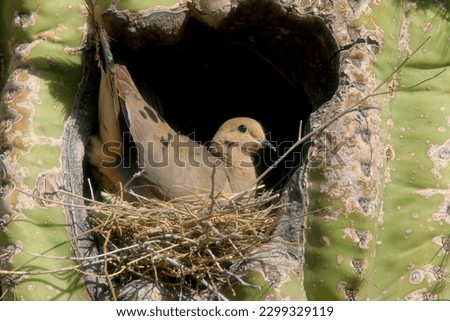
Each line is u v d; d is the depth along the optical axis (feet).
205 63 31.68
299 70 29.94
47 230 25.90
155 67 31.60
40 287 25.36
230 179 31.01
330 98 27.78
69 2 28.12
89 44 27.96
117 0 27.07
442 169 28.19
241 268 26.02
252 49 30.53
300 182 26.78
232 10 27.84
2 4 29.30
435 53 29.40
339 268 25.90
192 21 28.45
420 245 27.61
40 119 26.94
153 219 26.89
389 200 27.86
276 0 27.61
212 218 26.94
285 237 26.63
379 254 27.43
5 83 29.07
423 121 28.63
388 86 28.48
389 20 28.66
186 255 26.50
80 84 27.94
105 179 29.14
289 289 25.45
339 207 26.07
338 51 27.53
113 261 26.73
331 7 27.66
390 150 28.25
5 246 25.67
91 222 26.89
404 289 27.27
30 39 27.78
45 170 26.45
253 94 32.96
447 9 29.94
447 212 27.86
